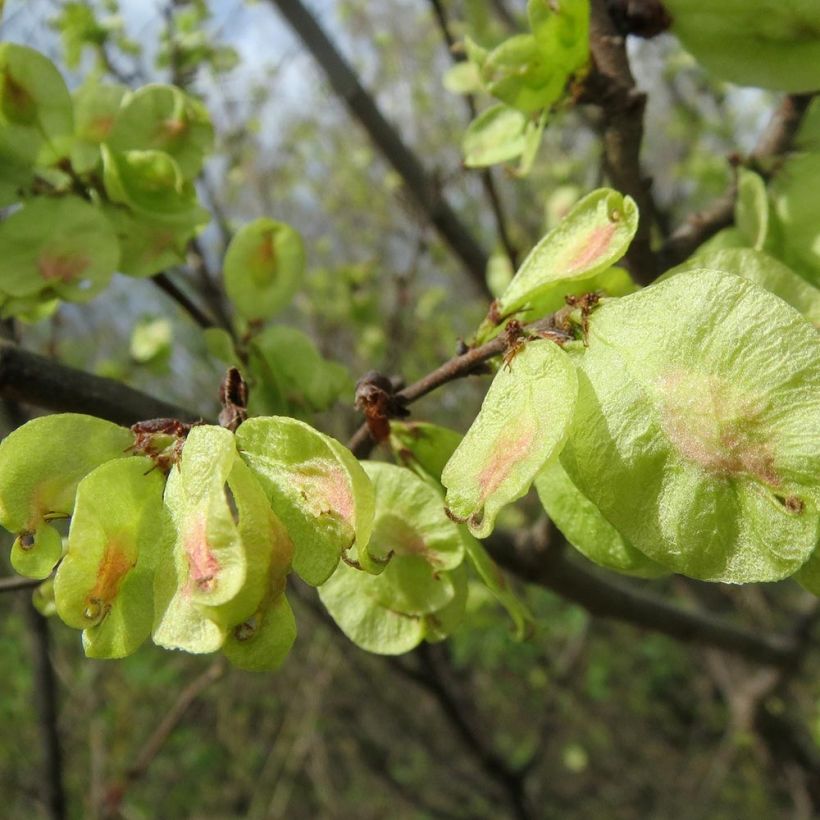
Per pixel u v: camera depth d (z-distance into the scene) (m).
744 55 0.12
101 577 0.08
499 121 0.14
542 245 0.09
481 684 0.56
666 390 0.07
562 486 0.09
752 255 0.09
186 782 0.58
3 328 0.14
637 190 0.12
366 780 0.59
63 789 0.28
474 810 0.56
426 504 0.09
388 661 0.30
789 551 0.07
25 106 0.12
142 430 0.08
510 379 0.08
